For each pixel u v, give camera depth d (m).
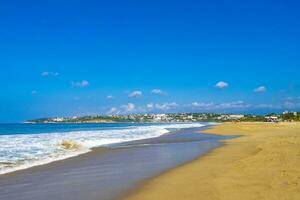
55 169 18.81
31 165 20.27
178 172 16.77
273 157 19.06
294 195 10.88
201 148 30.33
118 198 12.02
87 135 53.50
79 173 17.42
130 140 42.66
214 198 11.19
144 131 71.81
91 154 26.33
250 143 34.38
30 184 14.73
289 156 19.23
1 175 16.91
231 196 11.24
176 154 25.69
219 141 39.06
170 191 12.58
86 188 13.73
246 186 12.45
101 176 16.42
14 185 14.56
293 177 13.46
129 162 21.50
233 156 23.20
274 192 11.38
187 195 11.81
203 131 68.38
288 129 68.38
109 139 43.84
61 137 46.97
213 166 18.44
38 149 29.52
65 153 26.91
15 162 21.47
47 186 14.28
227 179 13.89
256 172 14.88
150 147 32.44
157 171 17.44
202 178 14.70
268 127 79.38
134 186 13.82
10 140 40.03
